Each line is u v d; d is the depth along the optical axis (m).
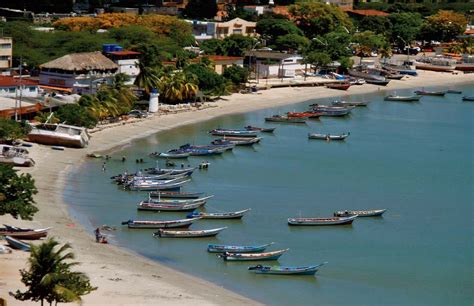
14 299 117.19
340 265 152.00
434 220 182.25
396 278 146.88
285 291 138.00
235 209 182.88
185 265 147.25
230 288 137.50
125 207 179.88
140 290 129.25
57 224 160.88
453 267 153.38
